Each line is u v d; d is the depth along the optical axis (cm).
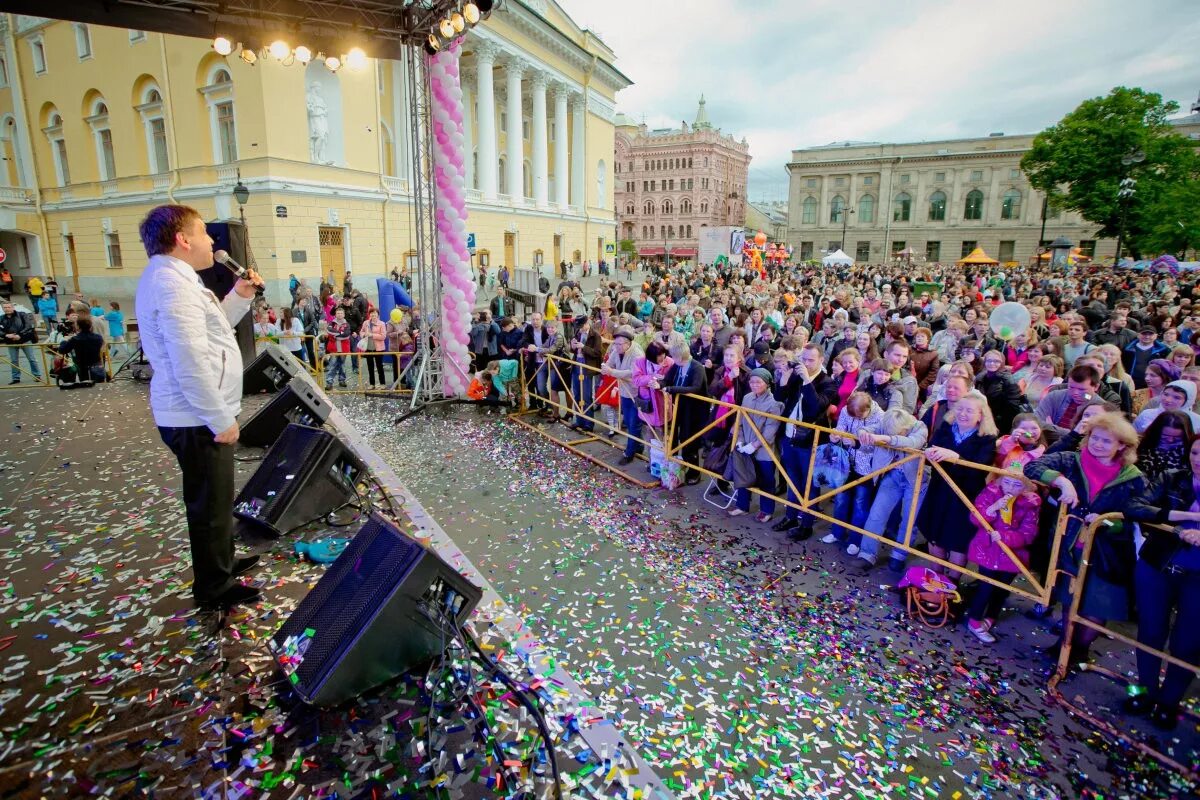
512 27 3016
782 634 367
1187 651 292
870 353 698
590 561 450
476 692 264
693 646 351
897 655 353
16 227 2827
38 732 224
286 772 216
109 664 262
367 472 515
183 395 269
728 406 555
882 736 289
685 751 271
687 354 619
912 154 6550
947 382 439
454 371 920
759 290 1667
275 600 315
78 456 540
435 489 581
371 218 2338
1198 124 5541
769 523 535
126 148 2452
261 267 2056
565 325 1348
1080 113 4072
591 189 4131
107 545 369
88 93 2527
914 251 6731
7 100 2858
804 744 281
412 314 1089
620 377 677
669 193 9050
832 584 432
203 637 282
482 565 438
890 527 472
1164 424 324
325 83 2175
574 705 278
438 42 775
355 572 261
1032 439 384
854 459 477
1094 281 1944
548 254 3656
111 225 2597
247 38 714
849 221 6969
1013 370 662
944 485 406
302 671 245
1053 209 4422
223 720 236
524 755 238
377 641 246
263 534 394
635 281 4356
